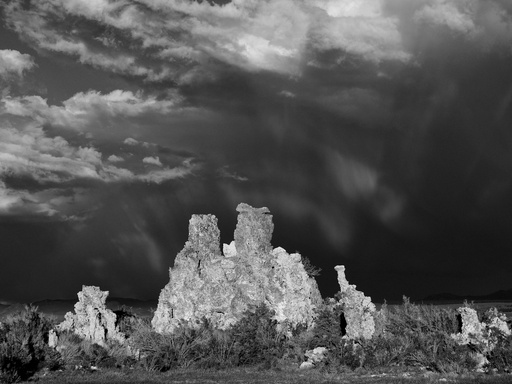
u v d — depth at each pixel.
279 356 65.94
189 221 79.31
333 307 69.56
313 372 58.84
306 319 71.56
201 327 69.38
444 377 52.31
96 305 69.31
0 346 57.66
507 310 108.62
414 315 67.19
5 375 53.81
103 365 63.50
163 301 75.44
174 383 53.91
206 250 78.06
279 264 74.44
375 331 64.81
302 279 73.50
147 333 67.62
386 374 55.66
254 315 69.88
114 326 69.81
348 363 59.59
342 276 74.88
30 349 59.72
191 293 74.50
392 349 60.50
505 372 53.16
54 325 68.88
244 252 76.50
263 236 77.19
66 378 56.25
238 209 78.06
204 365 64.12
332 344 65.31
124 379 56.41
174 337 66.88
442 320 65.81
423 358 58.44
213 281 74.81
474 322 59.03
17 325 64.12
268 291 73.38
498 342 56.34
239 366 65.12
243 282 74.19
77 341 65.62
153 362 62.72
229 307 73.31
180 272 76.19
